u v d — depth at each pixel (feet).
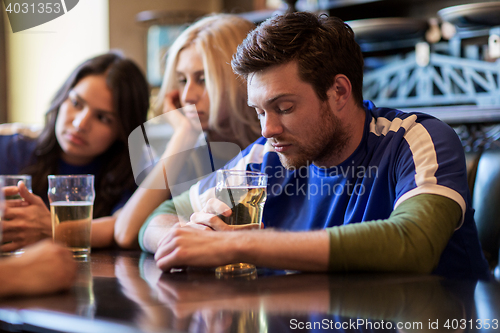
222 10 10.98
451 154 3.20
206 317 1.68
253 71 3.34
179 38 5.03
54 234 3.32
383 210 3.53
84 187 3.30
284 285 2.26
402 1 7.95
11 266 2.03
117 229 4.35
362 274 2.54
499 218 4.17
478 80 7.00
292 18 3.34
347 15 8.30
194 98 4.71
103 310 1.77
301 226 3.99
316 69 3.31
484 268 3.70
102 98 5.35
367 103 4.10
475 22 6.33
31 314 1.75
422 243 2.62
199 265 2.57
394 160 3.46
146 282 2.36
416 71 7.56
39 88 10.57
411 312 1.80
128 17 10.46
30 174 5.77
